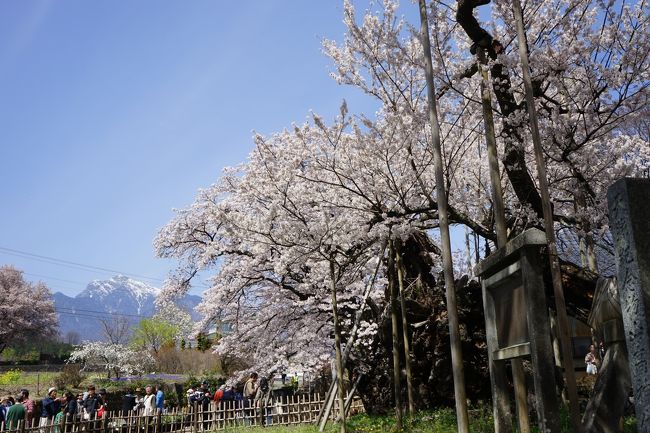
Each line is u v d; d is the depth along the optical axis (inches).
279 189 493.7
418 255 599.8
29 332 2142.0
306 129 569.9
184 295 932.0
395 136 446.9
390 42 459.5
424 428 436.5
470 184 541.6
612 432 253.3
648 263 165.0
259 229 486.0
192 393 877.8
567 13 433.4
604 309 263.9
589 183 463.8
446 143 496.4
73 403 658.2
